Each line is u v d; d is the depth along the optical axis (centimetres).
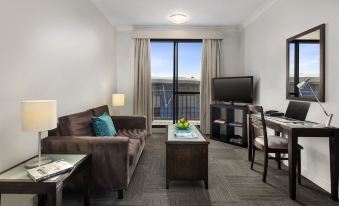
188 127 320
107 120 312
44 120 160
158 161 333
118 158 215
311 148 268
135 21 474
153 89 543
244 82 432
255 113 313
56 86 252
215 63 510
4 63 176
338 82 226
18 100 192
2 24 173
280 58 339
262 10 400
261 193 235
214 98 487
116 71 515
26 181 148
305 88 275
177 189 244
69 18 283
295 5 300
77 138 221
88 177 205
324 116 245
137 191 238
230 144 440
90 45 356
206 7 395
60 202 154
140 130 373
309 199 223
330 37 236
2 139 175
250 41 462
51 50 241
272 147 260
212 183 260
